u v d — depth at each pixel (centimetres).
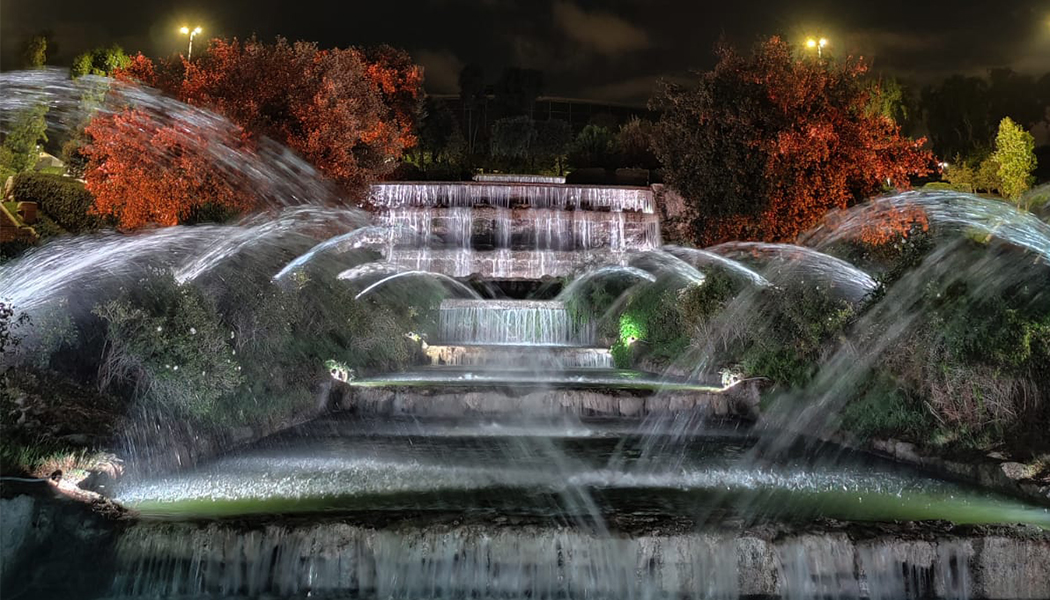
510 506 629
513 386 1077
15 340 753
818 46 2128
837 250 1741
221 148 1780
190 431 797
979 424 812
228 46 1952
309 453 834
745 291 1312
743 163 1811
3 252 1328
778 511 631
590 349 1563
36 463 586
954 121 4278
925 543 544
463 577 540
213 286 1030
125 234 1602
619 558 539
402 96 3309
